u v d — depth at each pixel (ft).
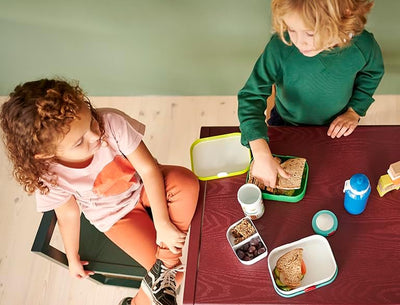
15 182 7.22
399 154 3.89
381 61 4.25
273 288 3.41
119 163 4.30
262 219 3.74
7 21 5.94
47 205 4.23
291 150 4.08
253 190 3.76
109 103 7.65
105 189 4.35
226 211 3.83
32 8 5.67
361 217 3.60
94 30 5.99
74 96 3.52
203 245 3.68
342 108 4.73
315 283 3.34
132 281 6.00
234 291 3.43
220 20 5.63
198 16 5.58
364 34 3.99
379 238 3.50
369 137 4.02
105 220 4.58
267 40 5.89
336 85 4.30
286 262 3.46
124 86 7.37
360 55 4.01
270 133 4.21
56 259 4.54
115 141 4.12
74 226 4.51
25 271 6.44
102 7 5.57
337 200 3.73
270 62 4.23
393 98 6.98
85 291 6.15
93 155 4.09
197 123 7.30
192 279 3.53
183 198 4.22
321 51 3.90
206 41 6.05
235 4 5.33
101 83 7.29
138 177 4.63
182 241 4.30
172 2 5.38
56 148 3.52
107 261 4.79
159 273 4.40
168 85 7.26
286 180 3.83
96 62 6.72
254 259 3.51
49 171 3.92
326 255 3.50
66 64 6.78
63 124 3.35
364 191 3.35
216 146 4.31
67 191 4.19
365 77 4.42
